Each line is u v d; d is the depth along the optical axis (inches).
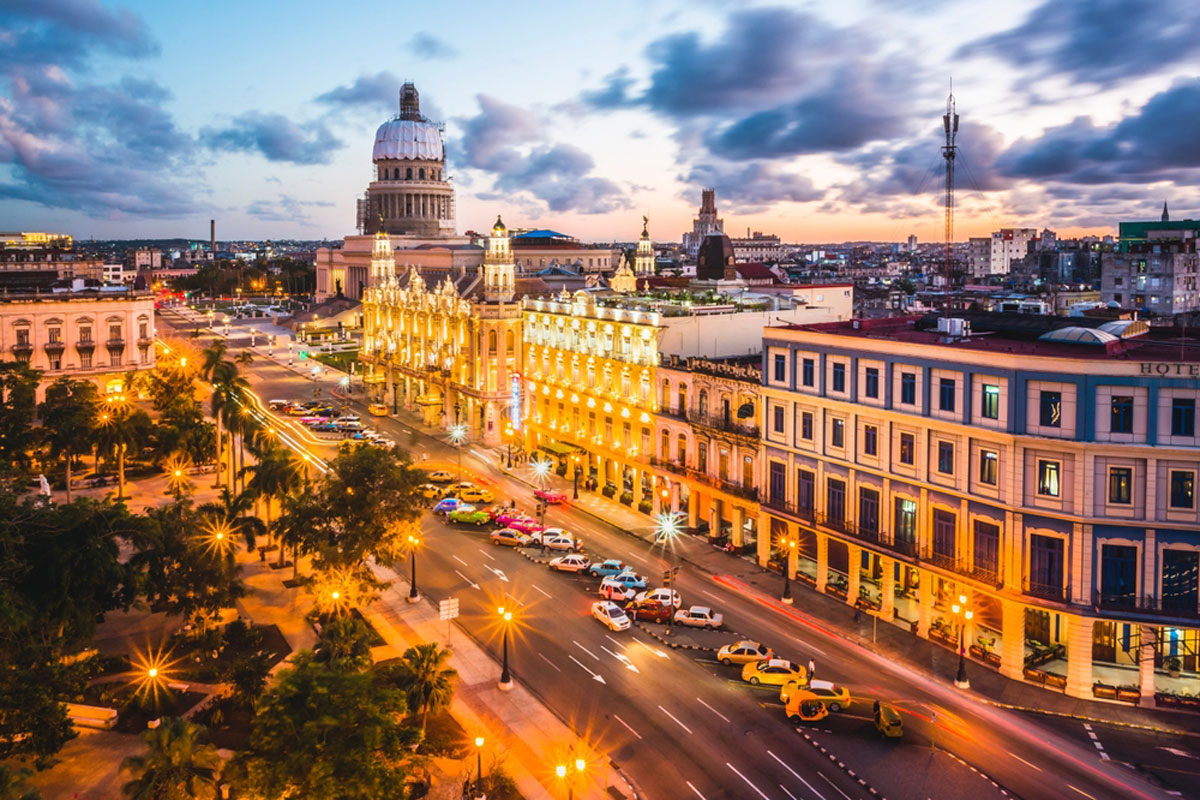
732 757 1849.2
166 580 2300.7
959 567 2234.3
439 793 1736.0
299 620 2549.2
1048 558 2080.5
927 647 2320.4
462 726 1973.4
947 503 2278.5
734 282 4598.9
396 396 5900.6
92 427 3681.1
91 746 1914.4
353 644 2014.0
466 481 4035.4
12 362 4581.7
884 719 1914.4
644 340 3481.8
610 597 2679.6
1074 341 2309.3
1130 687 2034.9
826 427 2620.6
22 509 2127.2
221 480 4133.9
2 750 1769.2
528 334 4411.9
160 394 4906.5
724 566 2923.2
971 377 2204.7
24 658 1902.1
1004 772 1781.5
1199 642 2091.5
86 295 5546.3
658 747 1888.5
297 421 5295.3
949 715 1990.7
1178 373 1932.8
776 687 2155.5
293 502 2667.3
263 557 3038.9
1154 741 1881.2
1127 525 1985.7
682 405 3297.2
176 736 1540.4
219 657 2289.6
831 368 2603.3
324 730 1507.1
